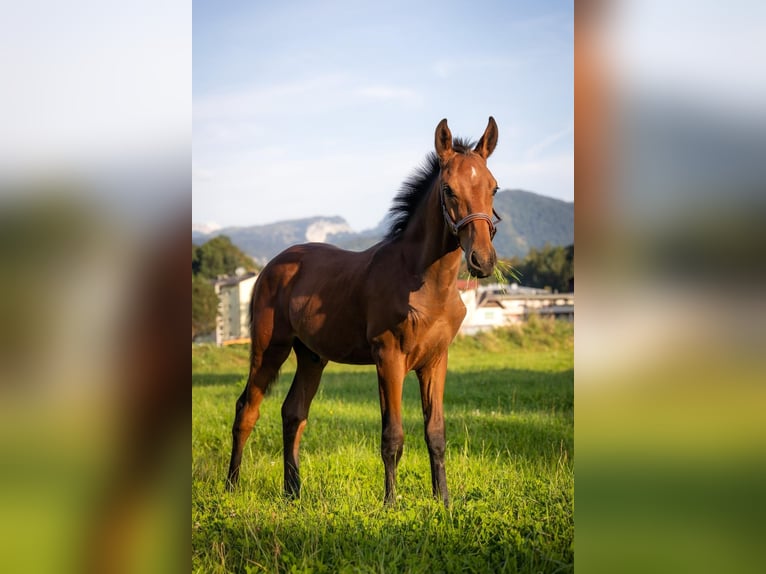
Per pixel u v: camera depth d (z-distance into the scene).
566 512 4.09
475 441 6.78
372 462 5.93
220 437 7.37
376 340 4.74
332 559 3.68
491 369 15.23
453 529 3.88
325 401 9.61
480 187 4.15
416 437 7.07
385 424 4.67
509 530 3.86
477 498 4.63
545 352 20.41
